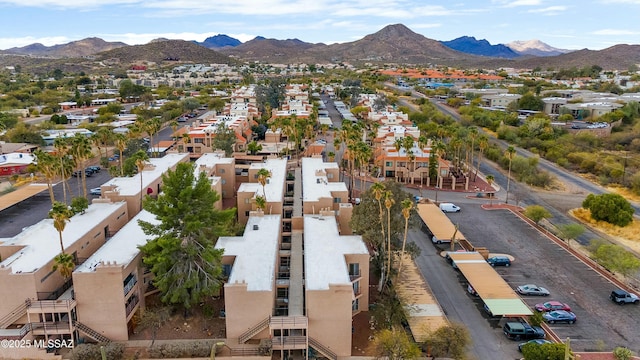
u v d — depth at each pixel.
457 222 86.81
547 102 193.12
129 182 79.81
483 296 56.31
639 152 137.62
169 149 130.12
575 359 46.53
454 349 47.19
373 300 59.53
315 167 92.31
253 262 54.22
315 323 48.00
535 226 85.25
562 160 129.12
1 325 47.94
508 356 49.00
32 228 59.47
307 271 51.34
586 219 90.12
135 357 47.12
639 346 50.75
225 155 111.62
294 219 69.31
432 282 64.19
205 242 53.28
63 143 79.56
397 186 62.88
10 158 115.38
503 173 122.19
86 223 61.50
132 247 55.22
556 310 56.59
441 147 112.19
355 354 49.25
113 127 156.38
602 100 199.25
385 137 130.38
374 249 70.88
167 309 51.06
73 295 50.22
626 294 59.31
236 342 48.53
